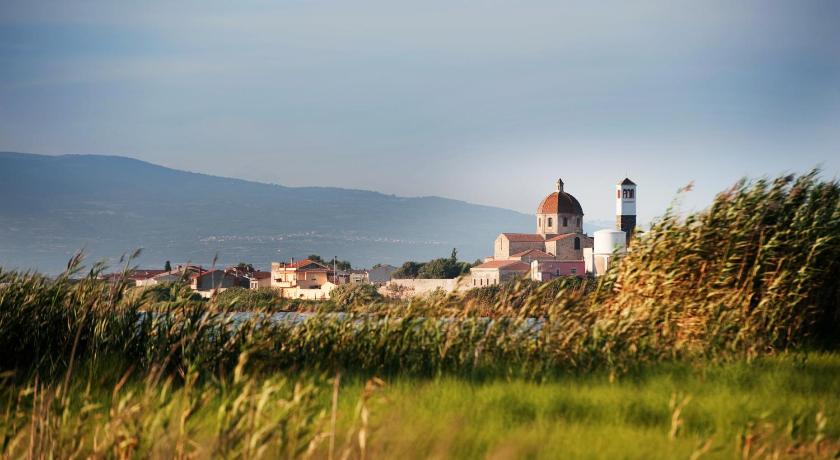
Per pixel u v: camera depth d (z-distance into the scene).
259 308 31.50
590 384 26.88
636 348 31.86
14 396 22.92
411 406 21.47
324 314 32.00
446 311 32.50
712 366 29.72
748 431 18.38
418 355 30.50
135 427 16.52
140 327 30.70
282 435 15.97
